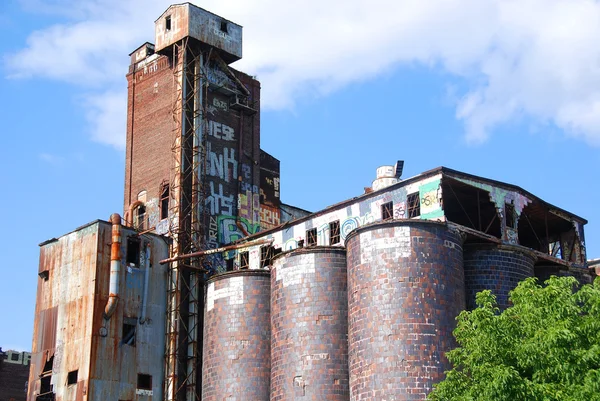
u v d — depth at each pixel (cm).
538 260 7325
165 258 8356
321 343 6812
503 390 4528
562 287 4825
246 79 9625
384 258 6425
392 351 6184
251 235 8406
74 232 8244
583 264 7769
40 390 7994
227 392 7375
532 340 4622
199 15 9088
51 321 8125
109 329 7800
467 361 4891
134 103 9488
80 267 8056
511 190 7238
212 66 9225
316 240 7694
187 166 8744
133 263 8138
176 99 8881
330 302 6919
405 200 6950
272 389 7031
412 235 6444
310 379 6738
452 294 6406
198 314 8300
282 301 7100
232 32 9362
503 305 6794
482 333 4856
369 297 6406
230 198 9069
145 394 7875
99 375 7625
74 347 7806
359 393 6303
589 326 4622
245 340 7475
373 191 7262
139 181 9125
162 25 9212
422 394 6059
